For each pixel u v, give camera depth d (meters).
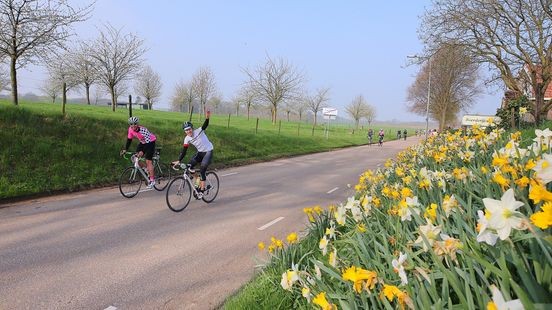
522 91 20.64
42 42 13.62
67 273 4.27
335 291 2.70
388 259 2.41
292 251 3.87
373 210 3.70
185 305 3.63
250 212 7.41
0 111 10.96
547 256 1.44
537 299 1.42
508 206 1.52
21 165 9.20
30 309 3.47
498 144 5.45
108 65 30.27
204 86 49.62
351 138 40.81
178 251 5.08
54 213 6.84
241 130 24.50
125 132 13.76
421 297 1.81
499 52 18.84
